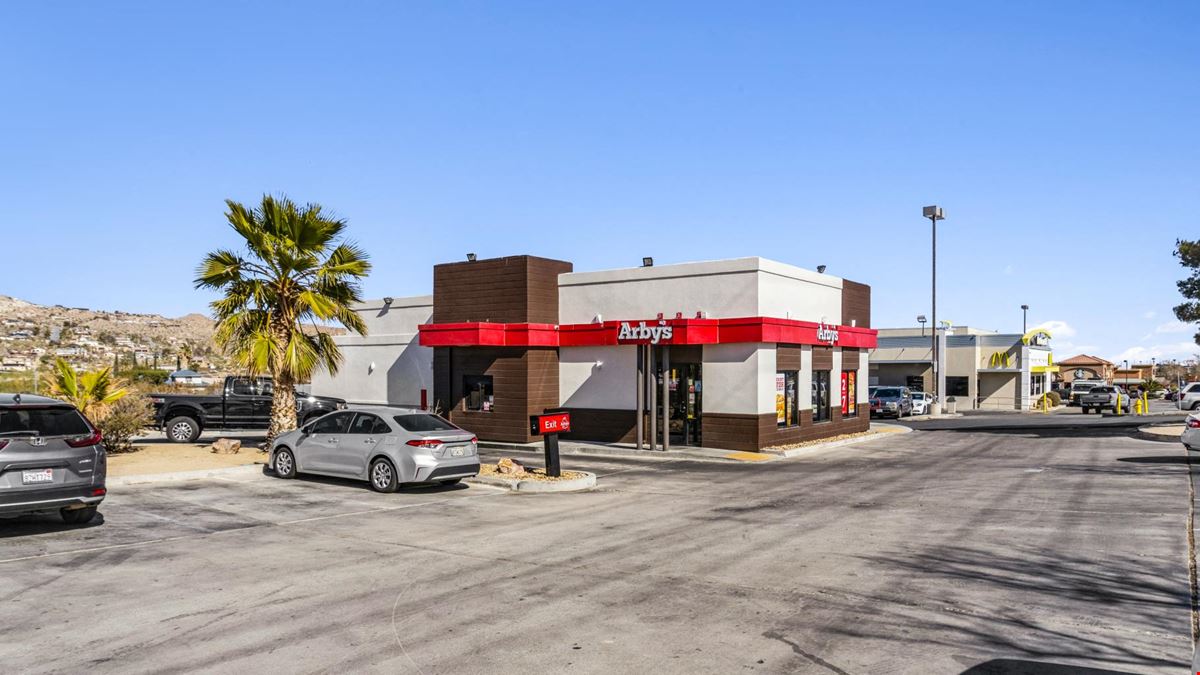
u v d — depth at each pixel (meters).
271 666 6.32
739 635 7.10
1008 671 6.22
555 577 9.13
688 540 11.21
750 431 22.70
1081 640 6.92
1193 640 6.92
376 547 10.73
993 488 15.86
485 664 6.39
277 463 17.12
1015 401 55.19
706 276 23.61
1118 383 94.62
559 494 15.65
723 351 23.22
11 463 10.31
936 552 10.31
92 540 10.98
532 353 25.22
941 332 53.22
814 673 6.21
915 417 43.47
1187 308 28.73
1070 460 20.33
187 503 14.03
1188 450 20.03
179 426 23.75
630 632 7.19
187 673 6.16
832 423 27.03
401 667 6.31
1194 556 9.89
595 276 25.58
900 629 7.25
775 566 9.64
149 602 8.07
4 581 8.83
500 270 25.91
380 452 15.36
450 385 26.69
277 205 19.33
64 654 6.58
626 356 24.89
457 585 8.78
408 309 30.81
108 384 20.30
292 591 8.52
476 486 16.61
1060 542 10.77
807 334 24.48
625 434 24.81
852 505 14.19
